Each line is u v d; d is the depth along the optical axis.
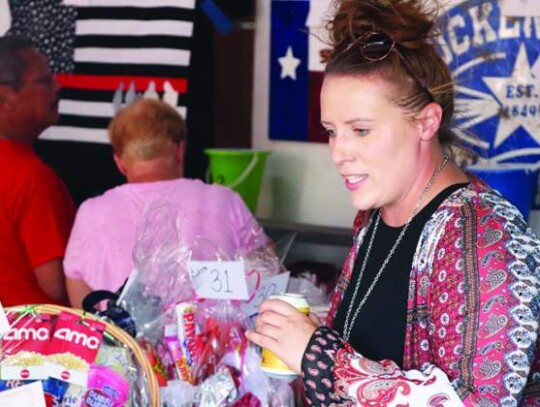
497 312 1.48
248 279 2.07
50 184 3.10
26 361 1.71
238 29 4.13
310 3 3.97
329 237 3.71
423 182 1.67
